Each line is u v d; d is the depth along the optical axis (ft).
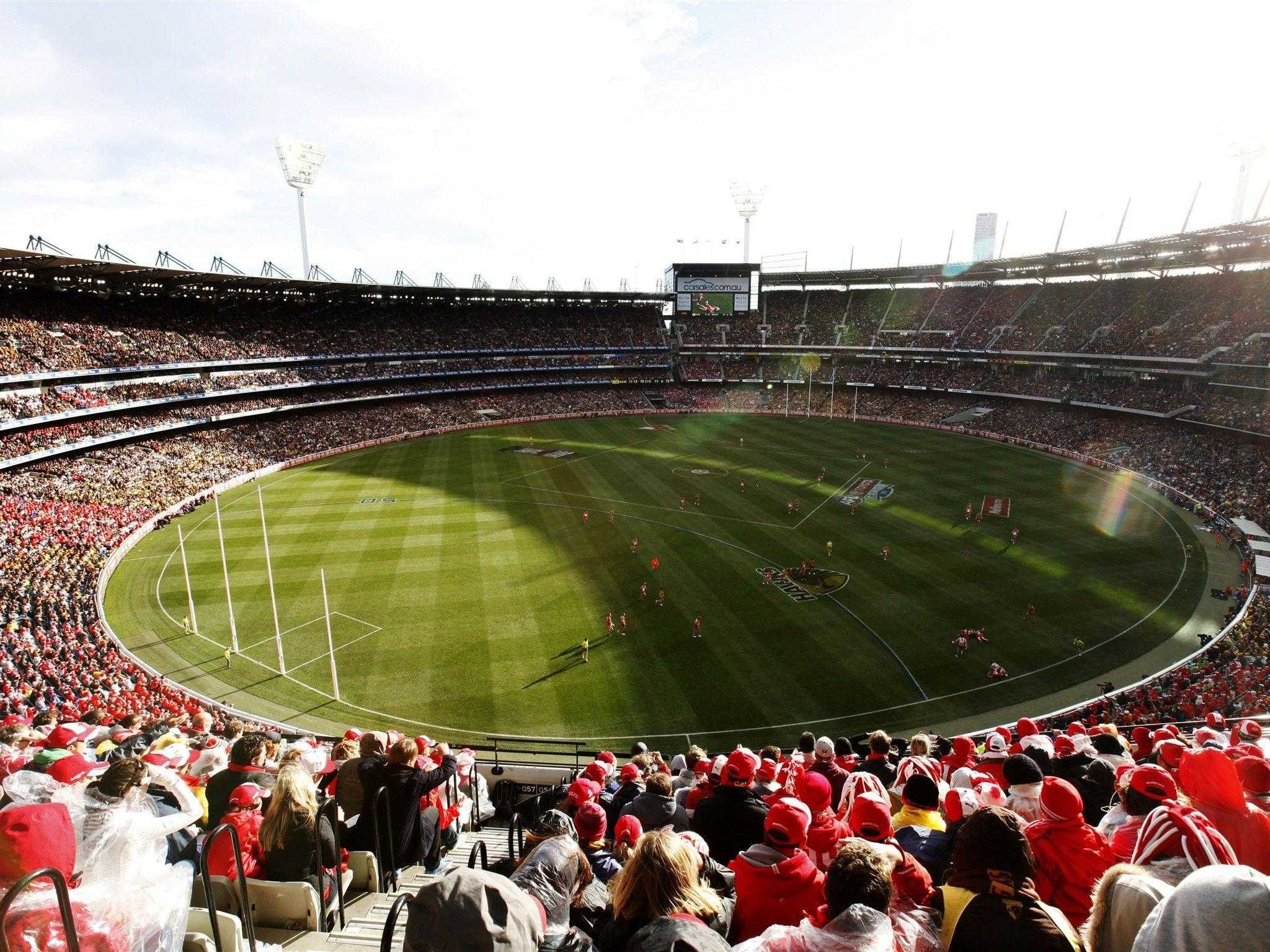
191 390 281.13
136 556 169.27
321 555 167.63
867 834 25.11
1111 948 15.25
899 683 111.45
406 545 174.60
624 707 105.09
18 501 187.11
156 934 16.99
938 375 388.37
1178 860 18.47
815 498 217.36
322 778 44.21
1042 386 337.11
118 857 18.49
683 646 122.01
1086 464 261.65
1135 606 138.21
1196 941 10.82
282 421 310.86
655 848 18.16
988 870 16.85
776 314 460.96
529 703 106.22
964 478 240.73
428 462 275.80
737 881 22.77
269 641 126.00
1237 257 284.00
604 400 416.87
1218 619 133.28
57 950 15.07
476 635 126.93
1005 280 392.88
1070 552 167.43
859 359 427.74
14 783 24.80
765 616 133.49
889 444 306.14
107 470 224.12
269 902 26.48
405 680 112.88
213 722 76.07
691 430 348.18
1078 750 51.34
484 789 66.85
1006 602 139.74
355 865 32.22
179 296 313.12
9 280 253.03
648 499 216.95
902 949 17.44
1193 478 220.02
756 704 105.81
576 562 161.89
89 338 261.65
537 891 19.83
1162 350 288.10
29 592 133.18
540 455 287.89
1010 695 108.68
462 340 406.62
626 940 18.06
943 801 35.70
